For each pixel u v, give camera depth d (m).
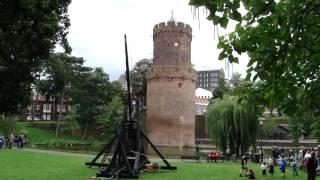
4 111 17.28
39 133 74.31
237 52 7.09
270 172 25.53
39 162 29.92
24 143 54.19
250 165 33.12
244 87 7.79
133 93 80.19
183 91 59.22
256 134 40.22
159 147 57.72
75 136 77.75
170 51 59.75
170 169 27.27
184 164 32.97
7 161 29.30
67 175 22.84
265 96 7.54
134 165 24.05
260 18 6.86
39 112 106.75
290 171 28.03
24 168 25.53
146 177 23.27
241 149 40.59
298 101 7.64
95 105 78.88
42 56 16.75
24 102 17.53
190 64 61.06
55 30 16.48
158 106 58.94
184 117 58.94
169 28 60.00
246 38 6.98
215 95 93.44
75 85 80.88
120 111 68.69
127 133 26.16
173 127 58.16
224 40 7.13
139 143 26.19
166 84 58.88
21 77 16.39
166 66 59.00
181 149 57.31
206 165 32.12
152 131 59.09
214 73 194.62
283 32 6.93
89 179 21.55
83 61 82.56
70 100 83.38
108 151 27.77
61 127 77.69
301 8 6.92
